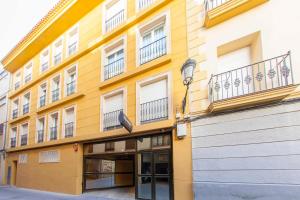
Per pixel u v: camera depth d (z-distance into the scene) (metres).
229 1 7.14
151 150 8.92
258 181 6.14
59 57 15.09
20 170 16.81
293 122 5.84
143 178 9.09
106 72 11.40
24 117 17.22
